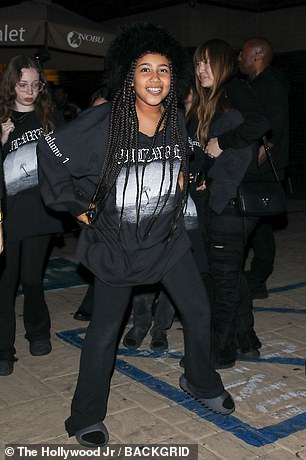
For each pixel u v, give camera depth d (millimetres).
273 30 11172
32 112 3818
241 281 4098
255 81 5215
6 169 3744
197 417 3424
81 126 2904
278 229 8789
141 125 2938
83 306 4965
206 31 10945
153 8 11312
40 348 4227
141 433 3252
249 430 3289
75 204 3004
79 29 7414
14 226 3787
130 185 2912
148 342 4508
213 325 3986
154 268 3014
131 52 2865
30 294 4137
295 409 3527
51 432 3252
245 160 3631
